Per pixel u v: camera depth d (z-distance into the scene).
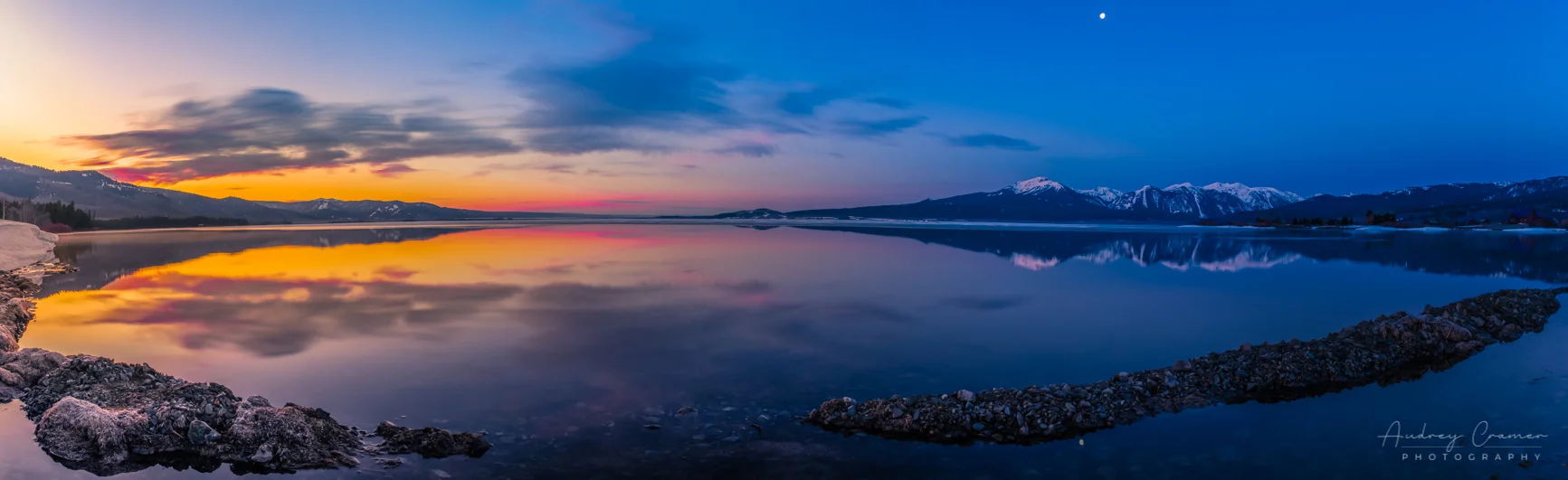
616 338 15.86
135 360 13.93
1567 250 50.62
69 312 20.41
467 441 8.95
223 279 29.72
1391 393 11.45
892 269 33.94
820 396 11.24
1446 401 10.96
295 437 8.80
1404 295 24.05
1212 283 27.70
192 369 13.12
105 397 10.45
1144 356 14.20
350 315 19.20
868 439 9.38
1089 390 10.87
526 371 12.83
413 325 17.58
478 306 21.06
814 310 20.12
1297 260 40.97
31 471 8.21
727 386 11.79
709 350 14.62
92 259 44.53
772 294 23.95
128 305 21.88
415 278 29.86
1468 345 14.15
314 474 8.19
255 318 18.81
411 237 79.50
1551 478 7.98
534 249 52.16
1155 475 8.19
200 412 9.31
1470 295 23.97
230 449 8.67
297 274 31.94
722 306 20.86
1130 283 27.69
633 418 10.15
